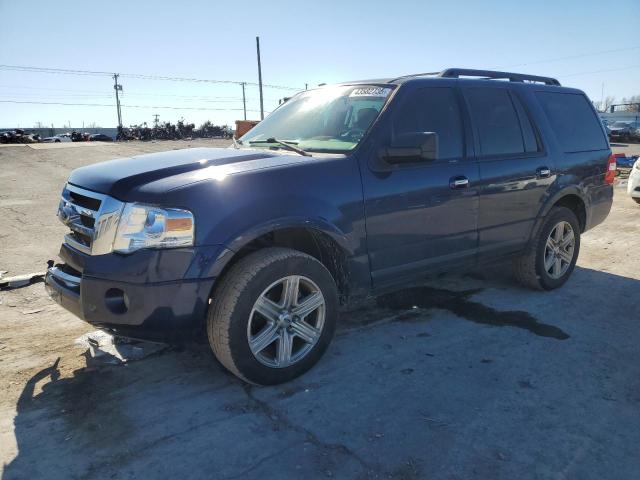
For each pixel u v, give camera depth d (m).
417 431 2.87
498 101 4.75
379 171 3.69
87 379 3.49
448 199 4.09
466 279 5.68
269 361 3.30
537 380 3.45
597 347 3.96
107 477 2.52
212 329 3.14
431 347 3.95
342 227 3.47
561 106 5.44
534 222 4.93
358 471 2.55
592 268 6.15
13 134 43.66
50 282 3.41
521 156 4.75
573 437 2.82
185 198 2.95
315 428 2.90
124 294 2.94
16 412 3.09
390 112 3.85
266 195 3.17
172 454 2.68
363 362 3.70
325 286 3.46
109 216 3.00
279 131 4.35
